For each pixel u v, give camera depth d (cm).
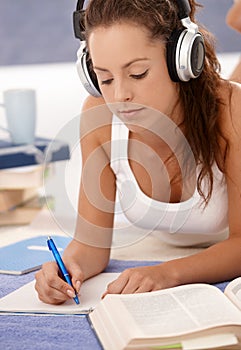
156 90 156
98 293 161
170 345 120
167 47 154
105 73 154
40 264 187
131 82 154
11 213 252
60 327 139
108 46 150
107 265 186
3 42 405
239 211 173
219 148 174
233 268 167
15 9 401
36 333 136
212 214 191
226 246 170
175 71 155
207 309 132
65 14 400
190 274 161
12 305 153
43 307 152
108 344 126
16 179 254
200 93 170
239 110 172
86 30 155
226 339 122
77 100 395
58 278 153
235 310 131
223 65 380
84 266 174
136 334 121
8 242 223
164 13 153
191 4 170
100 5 152
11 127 261
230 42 394
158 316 129
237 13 267
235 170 172
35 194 265
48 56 407
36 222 244
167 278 158
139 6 150
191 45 153
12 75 411
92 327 137
